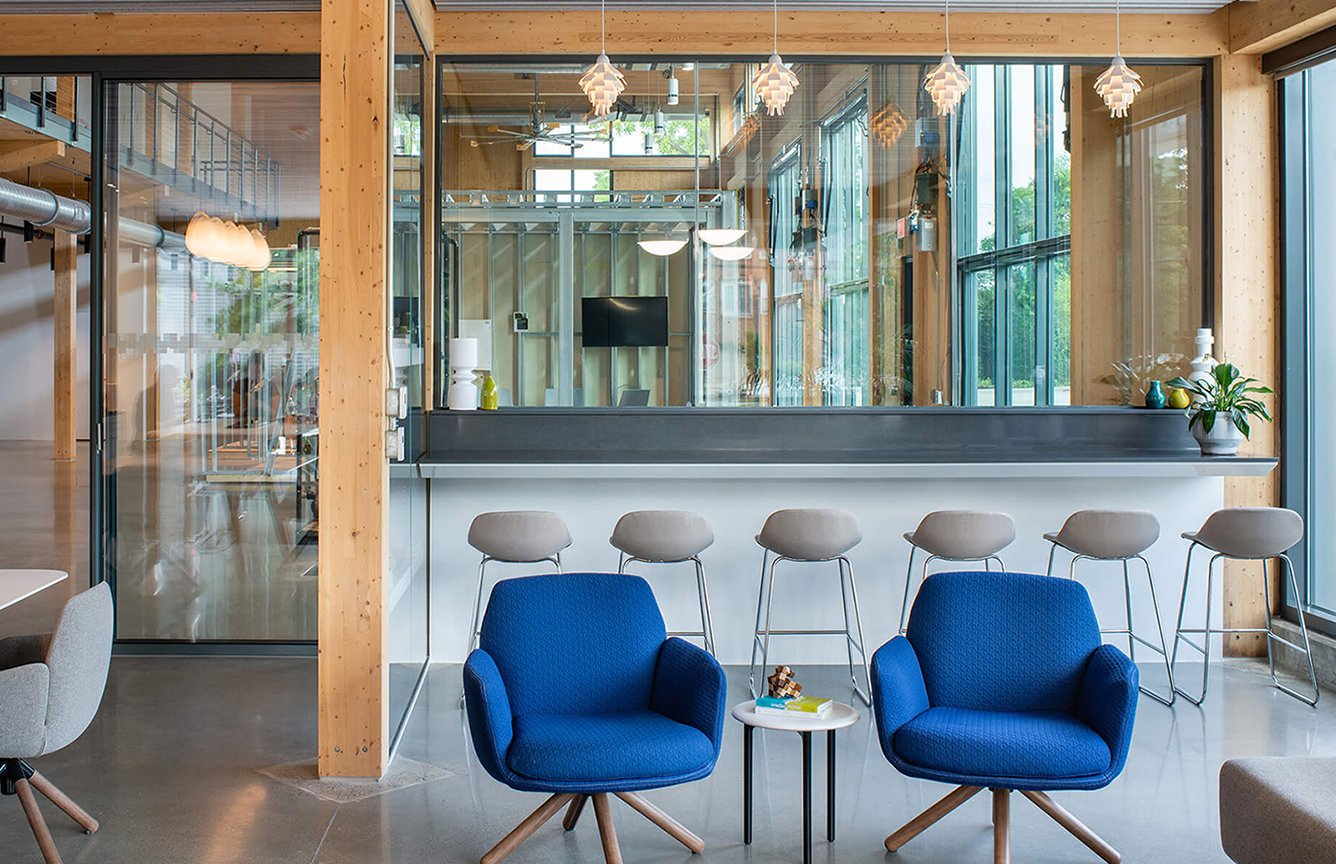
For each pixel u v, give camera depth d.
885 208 6.80
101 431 6.57
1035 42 6.63
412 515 5.75
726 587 6.42
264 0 6.41
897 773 4.64
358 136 4.55
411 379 5.64
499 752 3.54
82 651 3.52
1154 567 6.52
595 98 5.07
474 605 6.31
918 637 4.18
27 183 15.00
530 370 6.80
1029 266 6.81
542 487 6.39
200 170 6.61
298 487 6.64
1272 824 3.08
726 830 4.04
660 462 5.83
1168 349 6.81
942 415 6.55
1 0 6.36
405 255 5.34
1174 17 6.61
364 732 4.55
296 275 6.64
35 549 9.62
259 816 4.14
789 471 5.84
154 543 6.61
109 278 6.58
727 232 6.79
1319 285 6.40
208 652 6.61
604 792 3.51
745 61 6.73
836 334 6.79
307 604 6.64
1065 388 6.80
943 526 5.58
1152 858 3.79
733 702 5.66
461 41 6.62
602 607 4.16
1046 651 4.07
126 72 6.57
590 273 6.81
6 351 19.94
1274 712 5.52
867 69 6.76
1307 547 6.52
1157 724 5.32
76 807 3.96
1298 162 6.50
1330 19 5.88
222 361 6.62
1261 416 6.19
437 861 3.74
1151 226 6.79
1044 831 4.03
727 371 6.80
